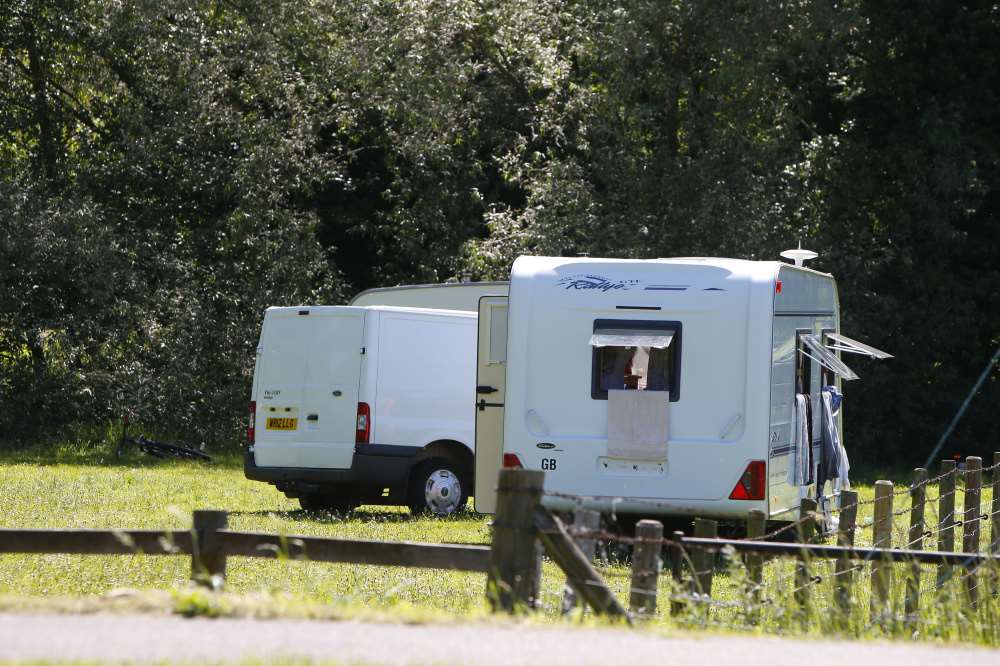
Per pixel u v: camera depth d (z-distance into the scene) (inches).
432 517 2630.4
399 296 2947.8
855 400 5017.2
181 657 906.7
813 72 5221.5
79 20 4694.9
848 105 5300.2
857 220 5014.8
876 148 5201.8
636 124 4611.2
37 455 4030.5
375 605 1514.5
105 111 5022.1
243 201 4613.7
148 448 4084.6
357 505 2832.2
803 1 4431.6
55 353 4411.9
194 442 4539.9
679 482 2071.9
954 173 4790.8
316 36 4835.1
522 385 2117.4
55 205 4468.5
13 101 4854.8
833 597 1374.3
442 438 2694.4
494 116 5039.4
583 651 992.2
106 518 2288.4
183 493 2876.5
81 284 4367.6
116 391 4451.3
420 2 4667.8
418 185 5029.5
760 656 1016.2
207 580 1216.8
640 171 4539.9
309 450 2630.4
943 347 5022.1
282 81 4729.3
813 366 2358.5
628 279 2110.0
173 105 4813.0
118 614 1072.8
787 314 2174.0
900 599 1459.2
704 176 4478.3
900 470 4884.4
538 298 2122.3
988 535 2409.0
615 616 1138.7
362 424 2598.4
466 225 5098.4
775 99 4680.1
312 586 1667.1
